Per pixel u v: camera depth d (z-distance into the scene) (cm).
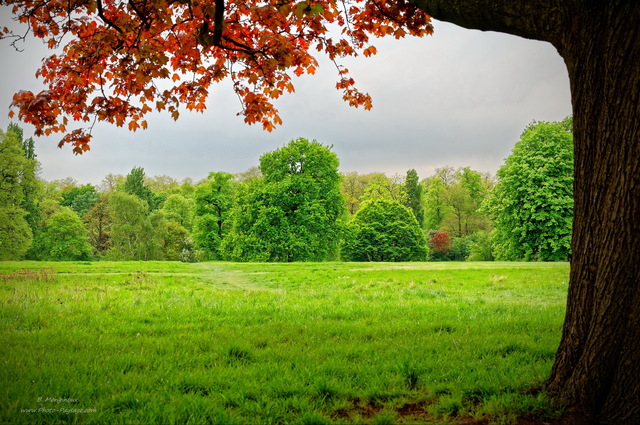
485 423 396
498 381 482
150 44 627
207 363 589
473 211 7025
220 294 1465
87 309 1023
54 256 6016
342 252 5797
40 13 643
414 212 7550
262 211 3931
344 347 659
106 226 7306
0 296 1224
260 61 700
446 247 6525
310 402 454
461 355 603
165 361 578
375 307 1098
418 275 2344
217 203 5425
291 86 751
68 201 8712
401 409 438
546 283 1777
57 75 687
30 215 5750
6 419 388
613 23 364
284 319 930
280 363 579
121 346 663
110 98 689
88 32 672
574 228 421
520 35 425
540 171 3606
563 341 429
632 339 363
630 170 362
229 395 458
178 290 1580
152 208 8031
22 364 545
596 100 385
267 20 641
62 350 632
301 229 3925
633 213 362
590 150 394
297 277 2394
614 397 367
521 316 938
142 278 2088
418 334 751
